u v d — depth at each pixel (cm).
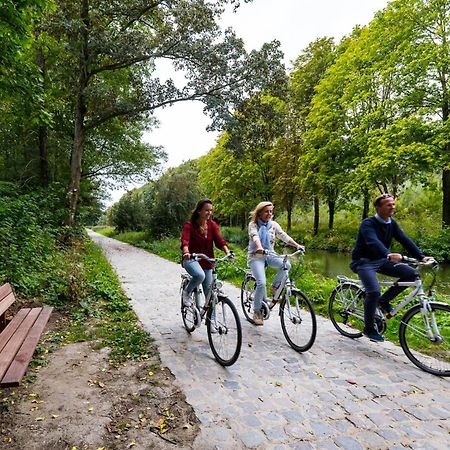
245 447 259
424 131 1664
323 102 2259
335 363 412
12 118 1351
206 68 1409
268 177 3033
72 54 1416
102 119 1539
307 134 2411
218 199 3656
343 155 2266
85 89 1427
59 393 338
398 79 1777
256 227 503
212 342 429
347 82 2166
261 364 409
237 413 304
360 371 391
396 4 1764
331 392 343
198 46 1384
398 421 293
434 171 1773
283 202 2862
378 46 1912
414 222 2080
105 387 351
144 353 440
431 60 1627
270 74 1466
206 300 447
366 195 2134
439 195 2202
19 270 663
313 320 431
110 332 511
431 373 386
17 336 355
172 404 319
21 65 768
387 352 447
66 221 1501
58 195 1544
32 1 656
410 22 1734
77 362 409
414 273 408
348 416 300
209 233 474
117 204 3734
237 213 3338
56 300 626
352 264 458
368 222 434
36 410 308
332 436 272
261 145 1712
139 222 3497
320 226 2806
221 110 1432
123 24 1514
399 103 1761
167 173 2589
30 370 386
